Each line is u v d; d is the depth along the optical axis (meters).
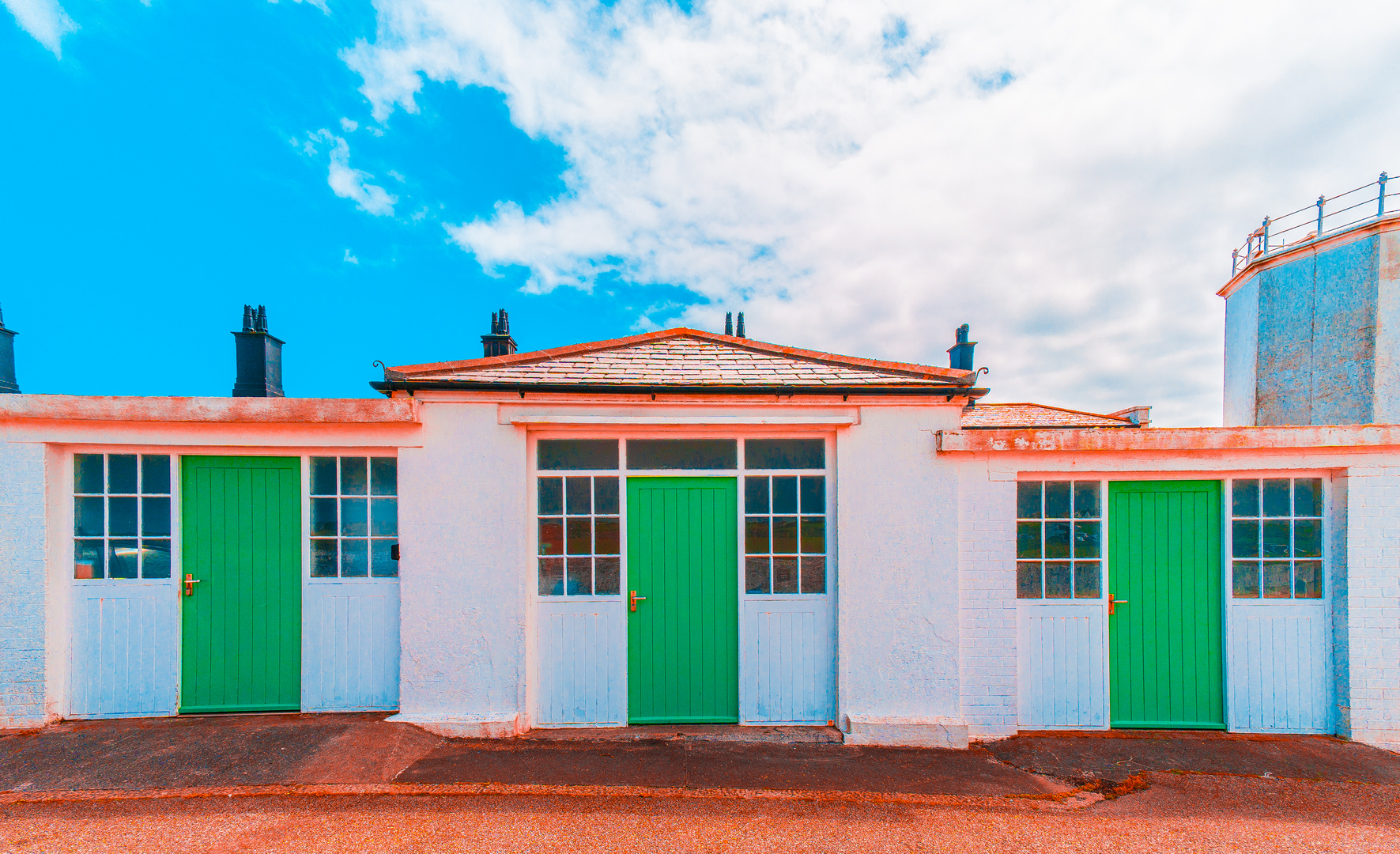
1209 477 4.60
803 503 4.68
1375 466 4.39
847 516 4.52
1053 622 4.64
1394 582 4.38
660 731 4.51
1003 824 3.33
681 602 4.66
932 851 3.06
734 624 4.66
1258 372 10.98
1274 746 4.32
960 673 4.50
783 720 4.62
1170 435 4.43
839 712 4.50
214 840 3.02
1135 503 4.66
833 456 4.67
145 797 3.39
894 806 3.50
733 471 4.68
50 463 4.30
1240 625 4.59
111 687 4.41
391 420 4.36
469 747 4.20
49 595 4.29
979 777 3.90
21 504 4.25
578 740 4.34
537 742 4.31
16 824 3.12
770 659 4.64
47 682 4.27
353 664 4.54
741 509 4.65
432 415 4.45
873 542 4.52
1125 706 4.64
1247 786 3.80
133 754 3.84
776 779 3.81
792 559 4.66
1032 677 4.63
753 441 4.71
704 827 3.24
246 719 4.40
